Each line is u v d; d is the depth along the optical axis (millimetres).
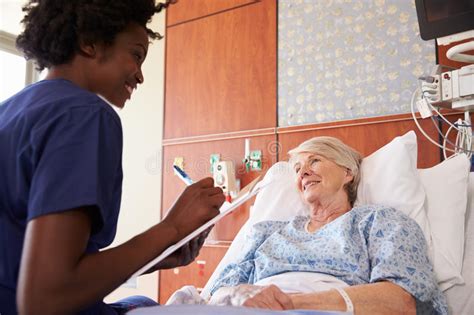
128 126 3051
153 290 2758
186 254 854
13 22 2912
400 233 1252
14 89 2971
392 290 1111
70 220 561
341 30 2312
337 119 2279
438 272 1341
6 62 2938
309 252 1348
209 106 2705
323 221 1505
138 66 814
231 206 869
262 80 2529
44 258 529
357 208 1417
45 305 517
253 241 1540
